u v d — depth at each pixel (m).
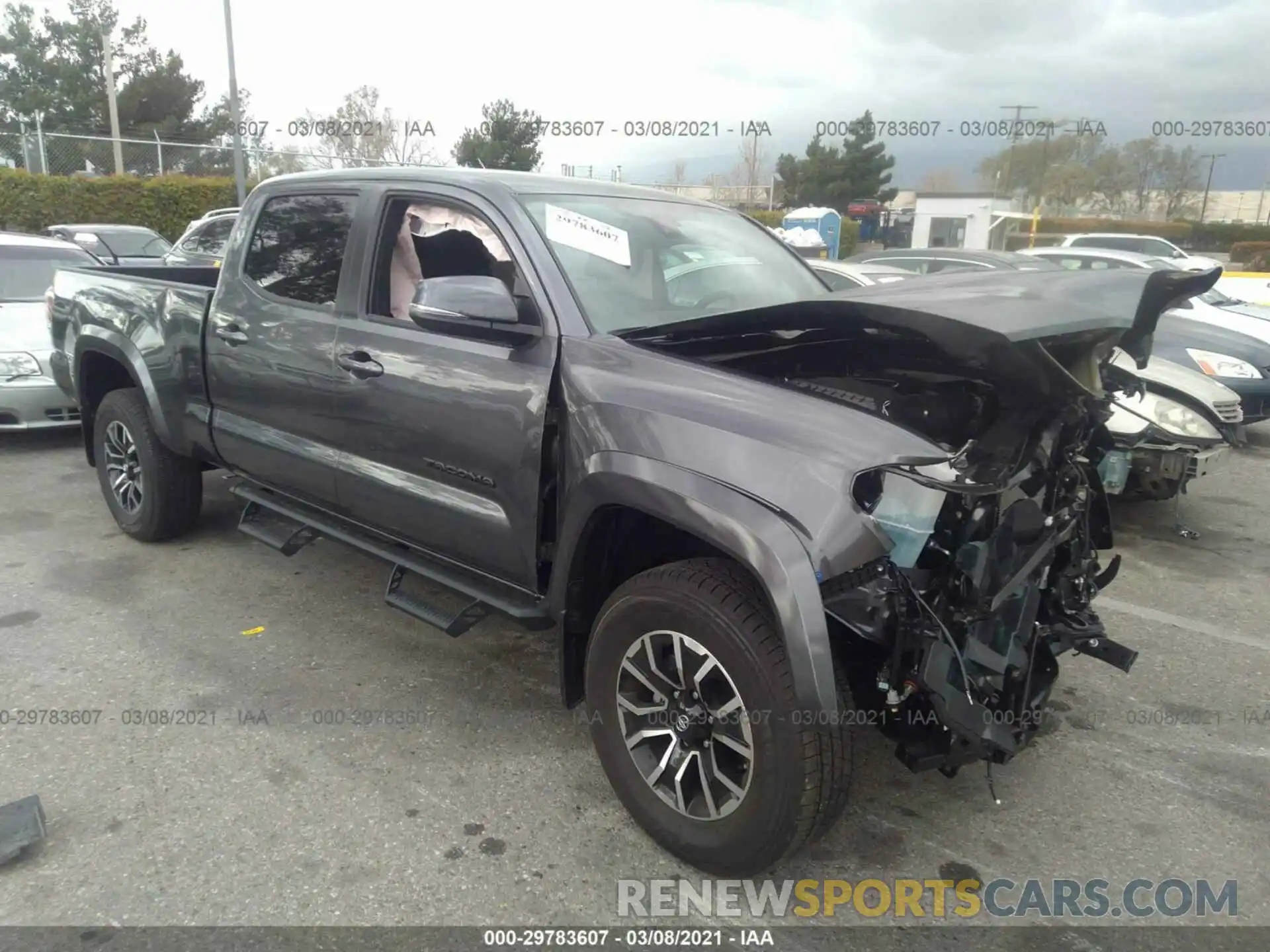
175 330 4.51
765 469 2.37
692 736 2.61
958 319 2.42
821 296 3.86
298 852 2.75
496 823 2.91
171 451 4.90
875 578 2.35
